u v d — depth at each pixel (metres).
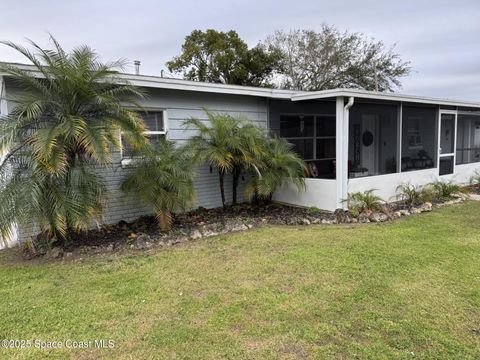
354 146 7.86
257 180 7.26
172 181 5.80
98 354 2.59
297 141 8.72
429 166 9.70
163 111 7.06
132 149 5.79
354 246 4.97
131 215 6.76
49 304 3.39
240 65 22.69
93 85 5.11
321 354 2.53
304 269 4.14
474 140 11.94
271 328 2.87
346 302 3.29
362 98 7.56
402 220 6.57
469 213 7.07
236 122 7.18
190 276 4.02
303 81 24.73
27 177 4.61
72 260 4.71
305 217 6.87
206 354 2.55
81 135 4.64
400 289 3.54
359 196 7.07
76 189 4.71
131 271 4.22
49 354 2.60
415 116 9.20
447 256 4.48
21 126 4.69
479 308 3.13
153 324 2.98
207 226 6.16
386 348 2.58
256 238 5.54
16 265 4.59
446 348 2.58
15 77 4.93
